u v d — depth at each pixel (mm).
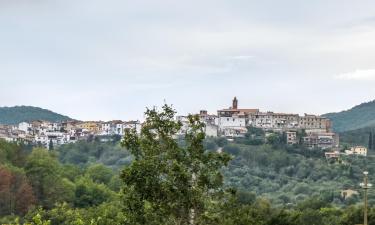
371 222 100000
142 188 29938
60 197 141500
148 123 30906
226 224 30000
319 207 129250
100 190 152875
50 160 157750
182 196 29734
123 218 31094
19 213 127000
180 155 30547
